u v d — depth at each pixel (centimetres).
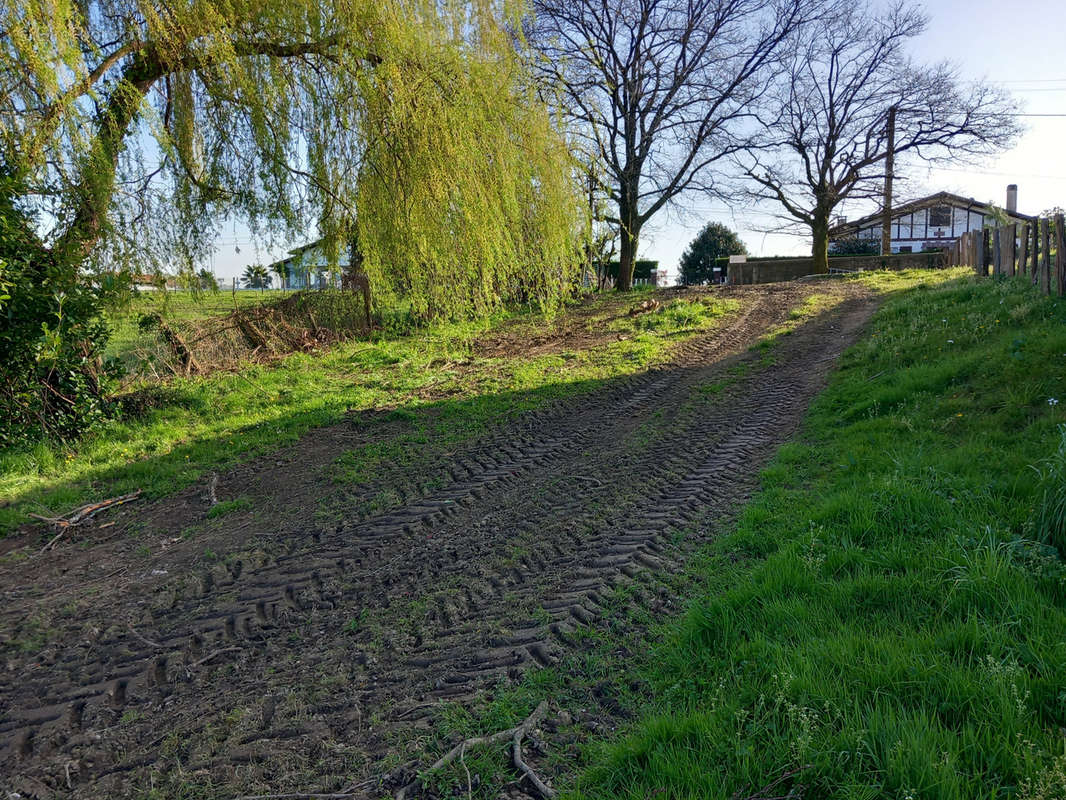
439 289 936
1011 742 214
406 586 438
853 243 4238
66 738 310
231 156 804
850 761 217
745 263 3200
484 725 280
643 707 275
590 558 439
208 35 731
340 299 1526
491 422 862
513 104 873
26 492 691
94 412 902
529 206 934
